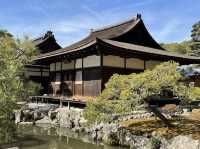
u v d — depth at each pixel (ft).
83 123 57.72
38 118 72.02
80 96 74.18
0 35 46.57
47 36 135.44
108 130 45.50
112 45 62.90
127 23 94.17
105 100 42.42
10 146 42.78
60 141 48.73
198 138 32.81
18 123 69.36
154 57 72.33
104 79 66.64
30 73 105.40
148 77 38.37
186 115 49.98
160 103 55.62
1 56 35.17
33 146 44.39
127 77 41.57
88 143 46.91
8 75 32.09
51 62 92.02
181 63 84.53
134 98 38.55
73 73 78.89
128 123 45.37
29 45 43.86
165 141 36.17
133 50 65.72
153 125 43.09
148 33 91.45
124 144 42.29
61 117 67.26
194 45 144.66
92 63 70.18
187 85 40.65
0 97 29.96
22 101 35.70
